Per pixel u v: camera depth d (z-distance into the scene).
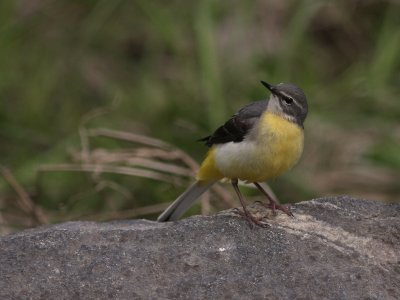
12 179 13.83
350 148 16.09
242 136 10.28
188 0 18.14
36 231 9.88
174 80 17.53
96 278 9.05
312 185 15.37
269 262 9.29
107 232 9.66
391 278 9.13
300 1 18.81
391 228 9.85
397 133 16.34
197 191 11.33
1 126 16.42
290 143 10.23
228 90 16.97
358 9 19.11
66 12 18.62
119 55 18.47
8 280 9.04
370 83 17.00
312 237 9.71
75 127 16.33
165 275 9.12
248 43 18.11
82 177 15.03
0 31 17.91
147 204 14.64
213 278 9.05
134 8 18.64
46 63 17.81
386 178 15.82
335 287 8.96
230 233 9.72
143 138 14.45
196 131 15.99
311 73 17.38
